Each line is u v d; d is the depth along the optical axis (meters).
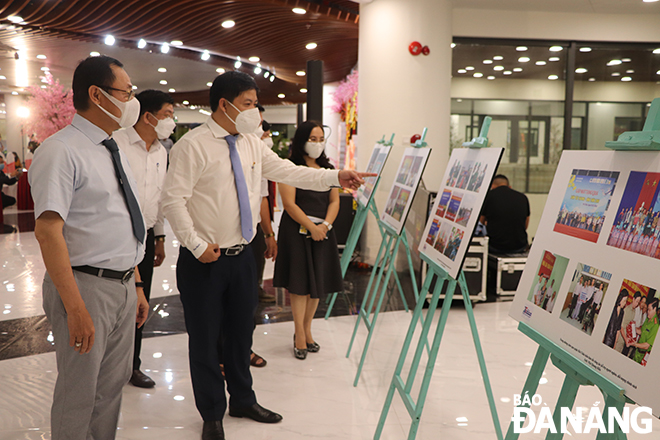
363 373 3.04
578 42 6.55
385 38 5.73
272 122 20.78
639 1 5.92
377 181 3.67
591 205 1.37
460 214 2.15
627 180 1.26
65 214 1.51
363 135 6.00
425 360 3.26
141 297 2.01
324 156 3.36
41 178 1.50
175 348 3.41
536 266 1.55
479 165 2.14
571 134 6.75
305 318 3.39
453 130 6.71
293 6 6.52
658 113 1.21
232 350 2.39
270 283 5.21
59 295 1.59
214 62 10.03
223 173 2.22
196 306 2.24
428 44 5.72
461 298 4.39
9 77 11.88
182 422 2.42
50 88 10.18
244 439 2.26
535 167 6.83
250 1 6.29
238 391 2.43
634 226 1.19
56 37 7.68
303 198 3.24
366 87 5.92
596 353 1.21
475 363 3.20
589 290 1.29
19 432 2.29
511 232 4.84
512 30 6.36
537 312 1.48
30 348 3.37
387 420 2.46
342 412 2.54
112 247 1.64
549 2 5.99
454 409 2.59
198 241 2.15
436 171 5.88
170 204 2.14
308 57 9.66
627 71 6.67
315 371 3.06
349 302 4.60
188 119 20.66
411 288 4.37
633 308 1.13
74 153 1.55
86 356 1.61
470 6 6.16
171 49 9.02
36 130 10.16
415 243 4.28
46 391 2.72
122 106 1.63
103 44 8.33
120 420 2.43
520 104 6.69
